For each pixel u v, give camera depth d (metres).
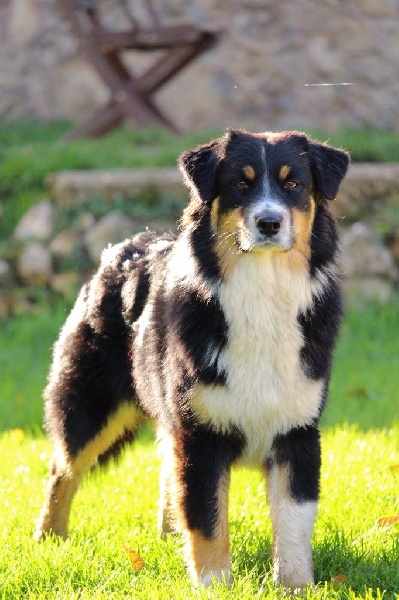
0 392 15.05
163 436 8.77
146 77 21.45
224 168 8.10
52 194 18.92
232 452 8.03
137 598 7.34
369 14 24.28
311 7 24.50
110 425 9.58
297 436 8.00
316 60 24.55
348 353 16.09
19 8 26.61
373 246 17.47
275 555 7.90
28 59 26.64
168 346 8.18
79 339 9.55
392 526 8.90
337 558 8.25
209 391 7.85
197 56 21.28
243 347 7.87
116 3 25.38
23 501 10.16
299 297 7.98
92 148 20.25
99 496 10.34
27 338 17.22
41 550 8.53
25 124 25.88
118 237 17.94
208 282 7.98
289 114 24.75
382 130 23.92
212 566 7.76
